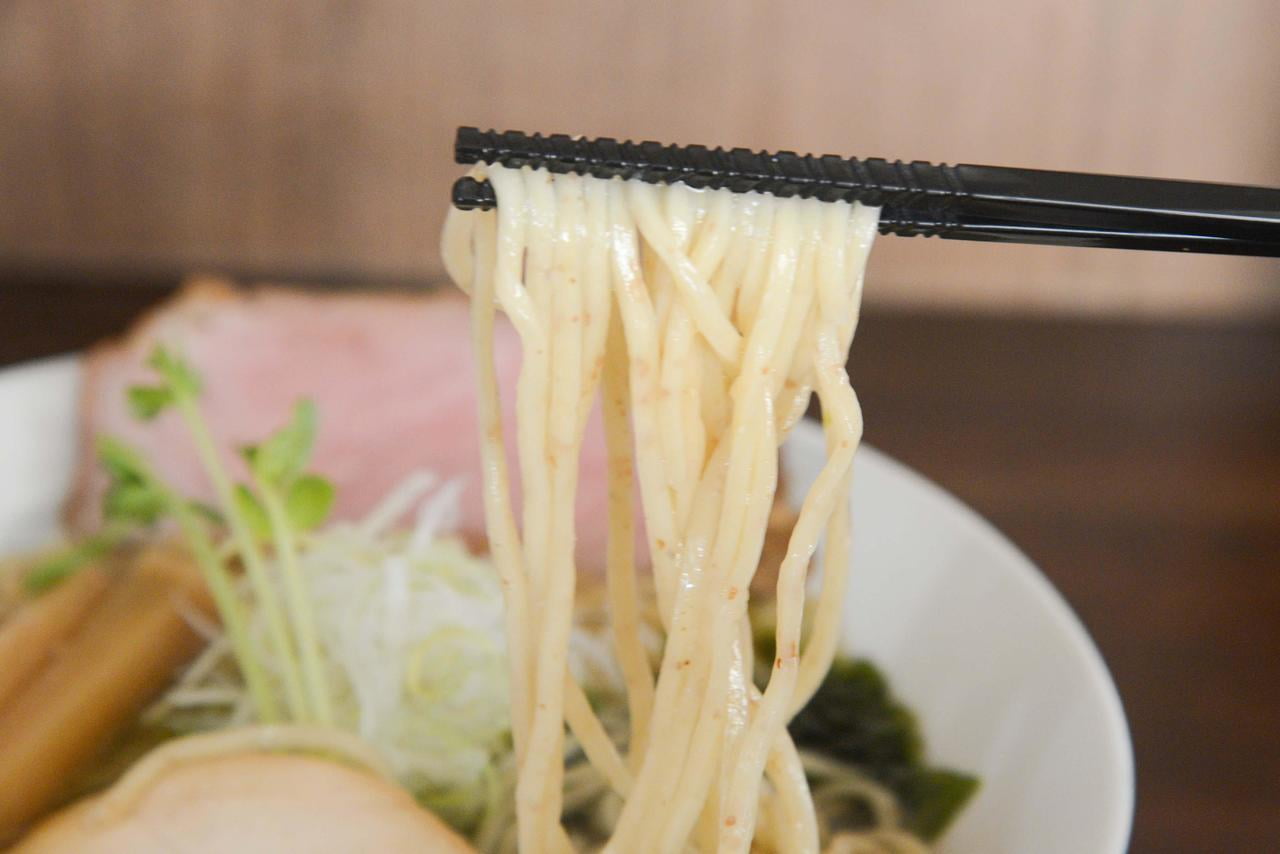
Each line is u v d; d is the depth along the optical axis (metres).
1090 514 0.54
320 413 0.52
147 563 0.43
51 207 0.74
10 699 0.40
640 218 0.32
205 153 0.73
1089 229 0.32
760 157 0.32
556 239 0.32
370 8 0.70
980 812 0.37
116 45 0.70
